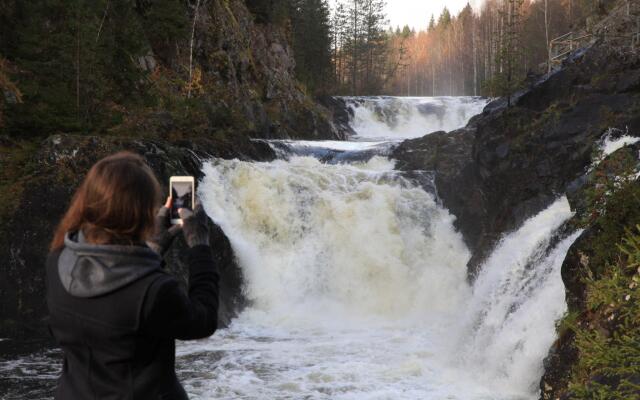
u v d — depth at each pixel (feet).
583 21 109.70
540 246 34.81
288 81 132.77
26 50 60.13
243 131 80.79
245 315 47.37
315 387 29.66
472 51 324.60
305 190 56.59
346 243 54.29
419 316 47.98
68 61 60.54
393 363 33.78
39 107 55.42
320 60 193.47
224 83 103.09
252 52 124.06
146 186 6.46
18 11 64.08
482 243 47.96
